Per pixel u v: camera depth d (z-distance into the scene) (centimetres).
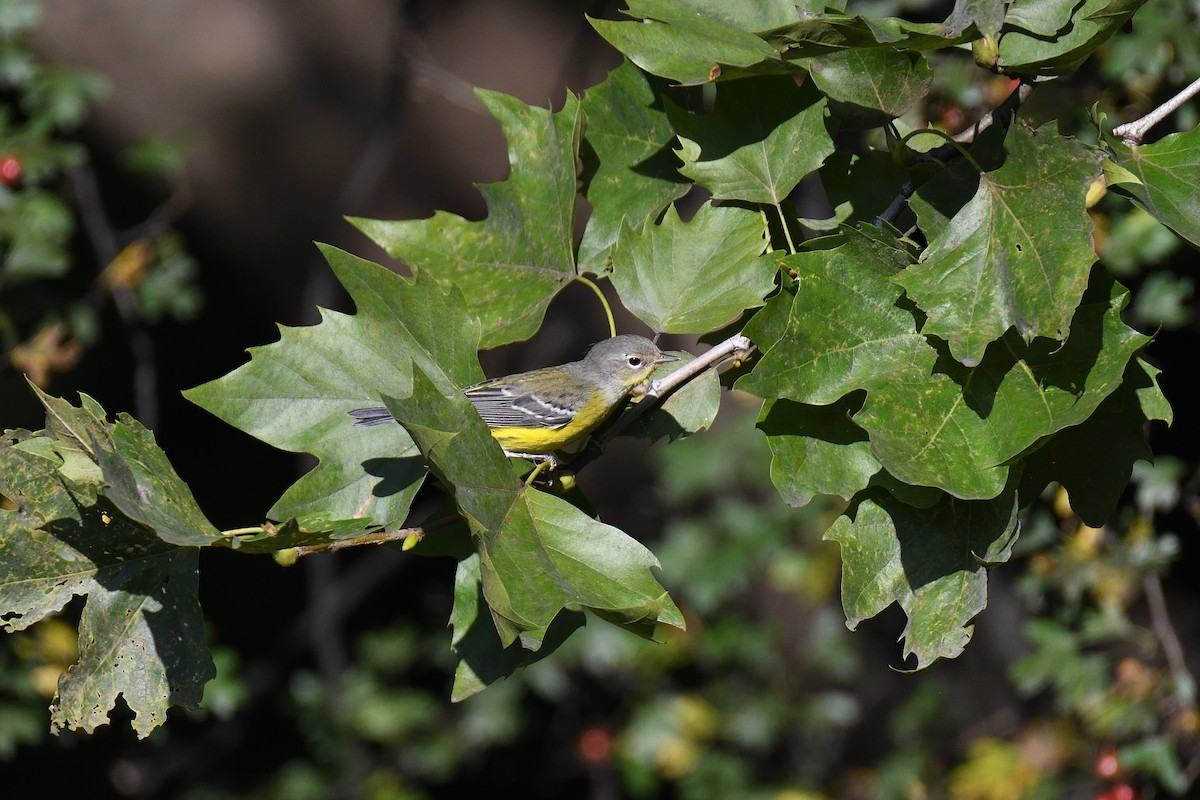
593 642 1791
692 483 1705
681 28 639
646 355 812
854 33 566
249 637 2317
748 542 1725
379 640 1927
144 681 572
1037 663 1266
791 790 1839
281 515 587
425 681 2127
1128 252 1155
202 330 2325
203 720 2064
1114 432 553
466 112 2359
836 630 1923
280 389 603
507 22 2366
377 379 609
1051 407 523
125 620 572
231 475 2383
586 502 682
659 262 660
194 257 2305
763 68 626
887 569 564
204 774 2038
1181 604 1712
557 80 2036
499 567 543
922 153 625
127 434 546
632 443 2169
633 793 1861
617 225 699
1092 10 577
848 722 1880
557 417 820
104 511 566
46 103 1533
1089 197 575
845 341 552
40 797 1981
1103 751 1278
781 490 550
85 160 1644
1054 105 1066
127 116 2294
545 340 2084
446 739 1911
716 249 660
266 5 2411
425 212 2355
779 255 646
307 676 1945
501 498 559
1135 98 1089
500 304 688
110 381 2250
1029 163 527
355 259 604
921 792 1766
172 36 2353
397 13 2086
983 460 525
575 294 2091
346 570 2305
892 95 596
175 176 1759
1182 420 1387
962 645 551
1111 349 525
